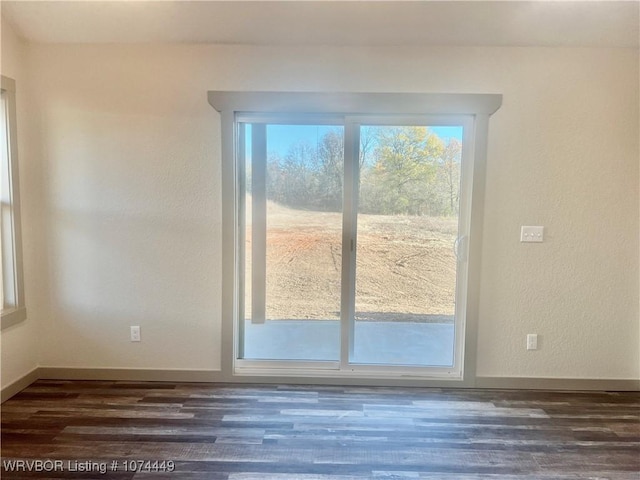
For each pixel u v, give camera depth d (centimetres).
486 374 288
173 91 274
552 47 262
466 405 263
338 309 296
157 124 276
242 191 290
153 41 269
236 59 271
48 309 290
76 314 291
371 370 295
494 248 278
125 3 245
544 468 202
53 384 286
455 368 294
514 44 262
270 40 266
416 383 289
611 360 285
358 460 207
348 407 259
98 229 285
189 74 272
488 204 275
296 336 300
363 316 294
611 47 261
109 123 276
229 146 277
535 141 269
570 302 280
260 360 299
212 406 258
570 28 251
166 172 280
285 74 271
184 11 249
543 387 287
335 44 267
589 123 267
